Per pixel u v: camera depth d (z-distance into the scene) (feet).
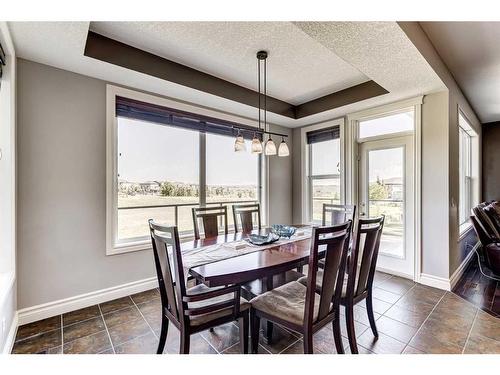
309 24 5.57
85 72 8.08
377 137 11.93
